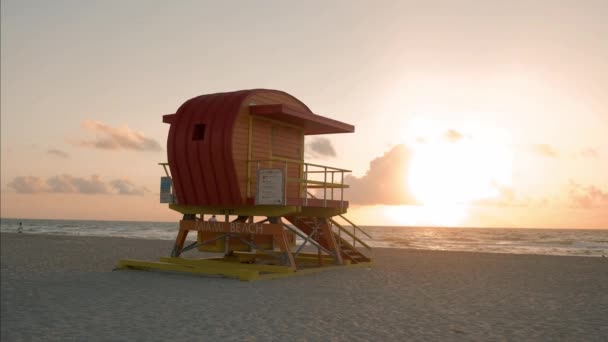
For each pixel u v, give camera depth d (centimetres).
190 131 1606
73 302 1072
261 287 1305
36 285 1323
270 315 938
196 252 2583
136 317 916
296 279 1477
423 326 859
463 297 1182
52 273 1587
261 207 1590
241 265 1614
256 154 1628
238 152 1550
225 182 1560
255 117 1627
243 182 1570
